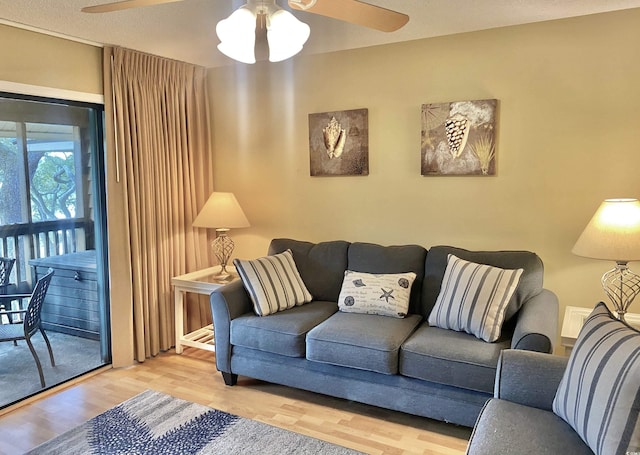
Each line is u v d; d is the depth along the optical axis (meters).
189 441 2.55
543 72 3.03
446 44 3.27
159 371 3.49
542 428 1.75
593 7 2.74
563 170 3.04
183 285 3.73
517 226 3.20
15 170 3.00
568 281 3.10
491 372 2.38
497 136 3.19
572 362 1.81
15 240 3.03
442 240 3.44
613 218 2.38
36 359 3.17
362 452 2.43
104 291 3.56
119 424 2.72
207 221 3.73
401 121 3.47
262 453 2.44
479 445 1.69
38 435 2.64
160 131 3.77
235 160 4.19
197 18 2.78
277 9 1.78
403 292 3.06
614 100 2.88
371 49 3.52
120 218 3.47
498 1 2.62
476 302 2.69
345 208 3.76
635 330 1.69
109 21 2.83
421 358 2.54
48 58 3.06
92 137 3.44
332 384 2.84
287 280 3.32
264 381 3.30
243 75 4.05
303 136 3.86
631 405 1.44
